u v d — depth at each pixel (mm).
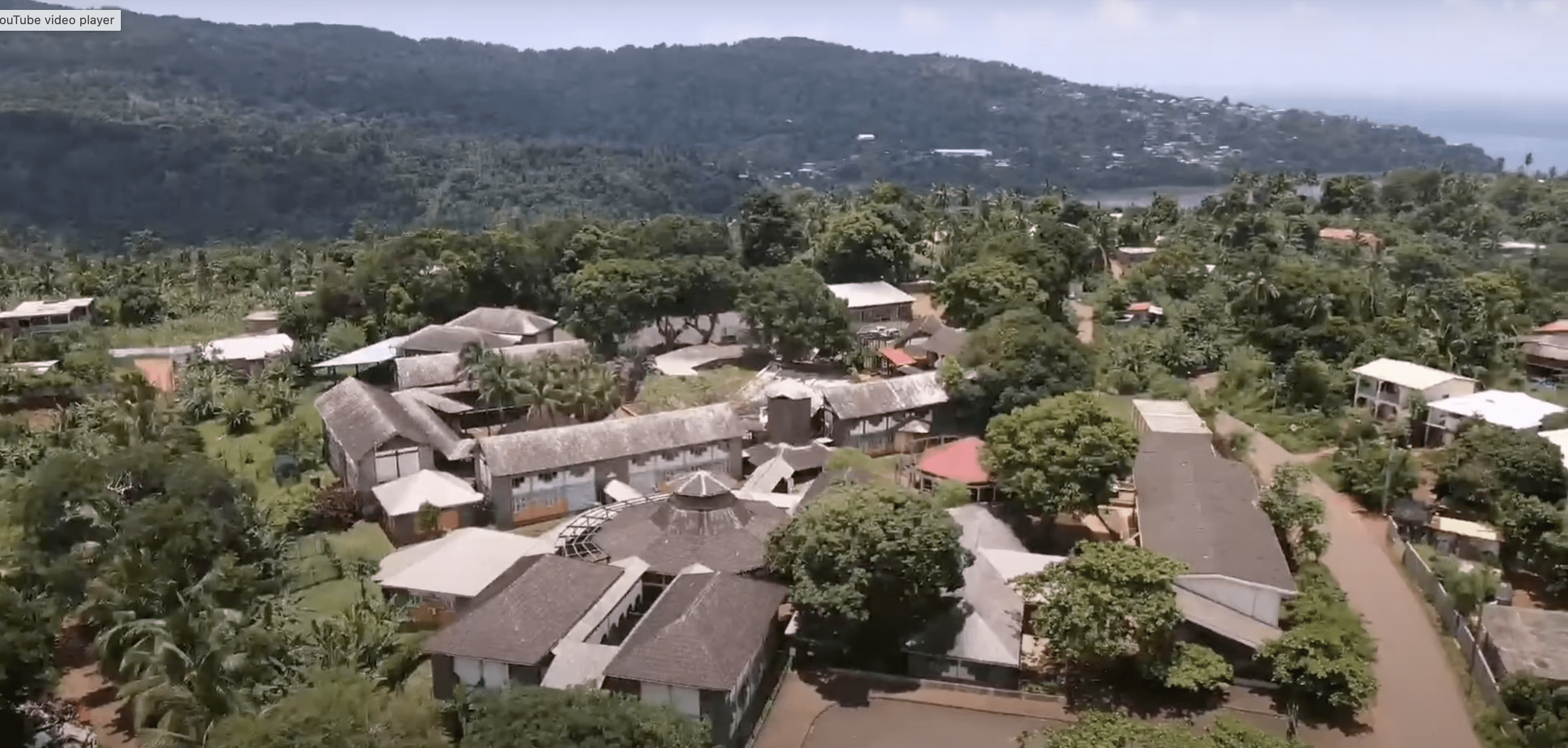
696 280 135125
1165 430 96500
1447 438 98312
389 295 138500
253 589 64938
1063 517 84375
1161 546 71312
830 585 61844
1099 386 118500
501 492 84875
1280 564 68062
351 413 93438
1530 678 59188
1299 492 83375
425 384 109250
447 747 46938
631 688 55719
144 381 101938
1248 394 116500
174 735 48969
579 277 135125
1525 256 183500
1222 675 60156
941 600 64812
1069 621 60250
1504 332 124875
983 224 181000
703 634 56906
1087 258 173875
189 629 54375
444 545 73312
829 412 102812
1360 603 73000
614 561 71438
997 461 82188
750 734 58188
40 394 105875
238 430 104250
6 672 51344
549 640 59156
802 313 126000
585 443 89062
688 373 124438
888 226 166625
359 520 85250
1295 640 60719
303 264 179500
